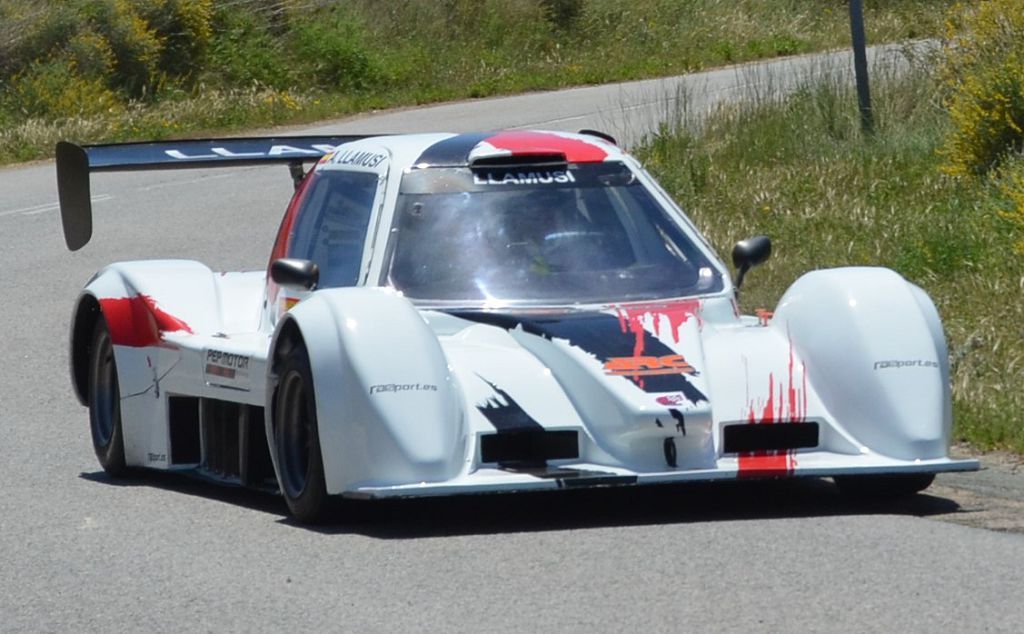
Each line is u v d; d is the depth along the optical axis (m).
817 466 22.73
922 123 61.16
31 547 23.31
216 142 32.50
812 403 23.62
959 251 43.47
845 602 18.84
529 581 20.17
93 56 111.00
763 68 119.00
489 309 24.75
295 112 112.38
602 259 25.92
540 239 25.94
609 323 24.05
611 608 18.91
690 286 25.97
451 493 21.72
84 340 30.66
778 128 63.09
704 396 22.73
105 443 29.56
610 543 22.03
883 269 25.25
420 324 23.06
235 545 22.83
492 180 26.58
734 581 19.88
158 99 113.25
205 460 28.08
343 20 132.00
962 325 37.25
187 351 27.56
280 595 20.08
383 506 24.94
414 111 112.88
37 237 65.19
